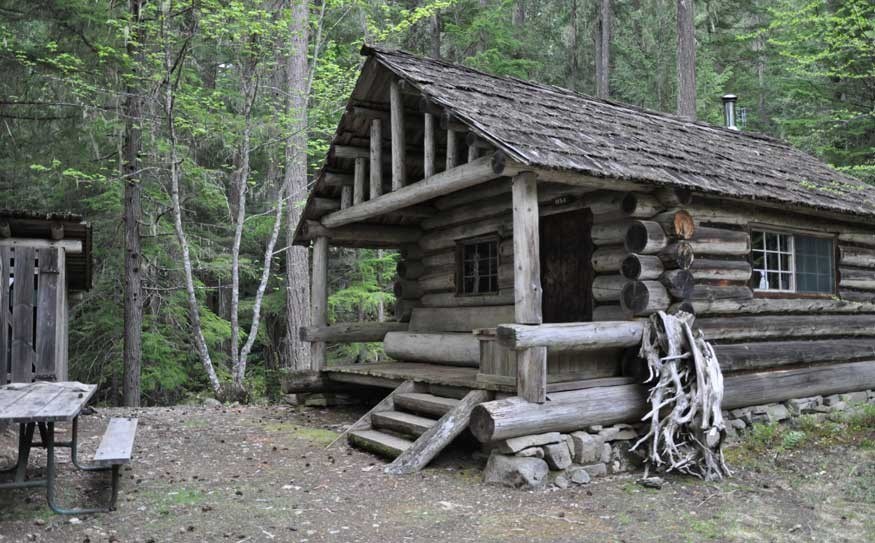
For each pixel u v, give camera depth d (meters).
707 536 4.73
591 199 7.76
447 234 10.12
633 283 7.02
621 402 6.75
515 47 21.45
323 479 6.26
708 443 6.46
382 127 9.23
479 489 5.95
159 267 14.77
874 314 9.98
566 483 6.11
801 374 8.50
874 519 5.12
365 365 9.93
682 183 6.89
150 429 8.39
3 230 7.48
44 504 5.20
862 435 8.05
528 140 6.57
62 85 13.02
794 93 17.19
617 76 22.78
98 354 15.41
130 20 12.20
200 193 16.52
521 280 6.35
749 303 7.97
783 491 5.94
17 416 4.35
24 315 7.54
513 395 6.54
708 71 21.34
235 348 13.34
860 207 9.12
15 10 12.60
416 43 21.72
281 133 14.93
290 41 14.70
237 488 5.88
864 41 11.88
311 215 10.02
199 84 16.42
